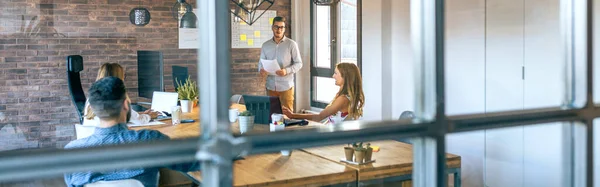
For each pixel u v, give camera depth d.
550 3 3.80
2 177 0.53
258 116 3.77
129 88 6.56
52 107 6.68
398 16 5.21
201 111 0.66
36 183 0.60
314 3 6.39
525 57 4.00
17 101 6.57
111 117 2.16
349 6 5.98
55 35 6.68
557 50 3.75
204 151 0.64
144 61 5.81
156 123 3.95
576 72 0.98
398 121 0.79
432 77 0.81
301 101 6.30
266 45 6.25
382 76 5.31
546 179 3.42
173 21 6.86
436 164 0.81
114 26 6.82
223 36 0.66
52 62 6.68
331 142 0.74
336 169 2.73
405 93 5.09
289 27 6.81
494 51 4.21
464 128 0.84
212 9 0.66
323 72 6.21
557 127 3.28
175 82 6.65
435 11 0.80
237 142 0.66
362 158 2.73
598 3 2.94
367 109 5.47
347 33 6.00
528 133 3.48
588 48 0.97
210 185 0.65
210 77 0.66
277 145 0.69
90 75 6.73
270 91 6.21
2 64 6.50
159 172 2.13
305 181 2.56
